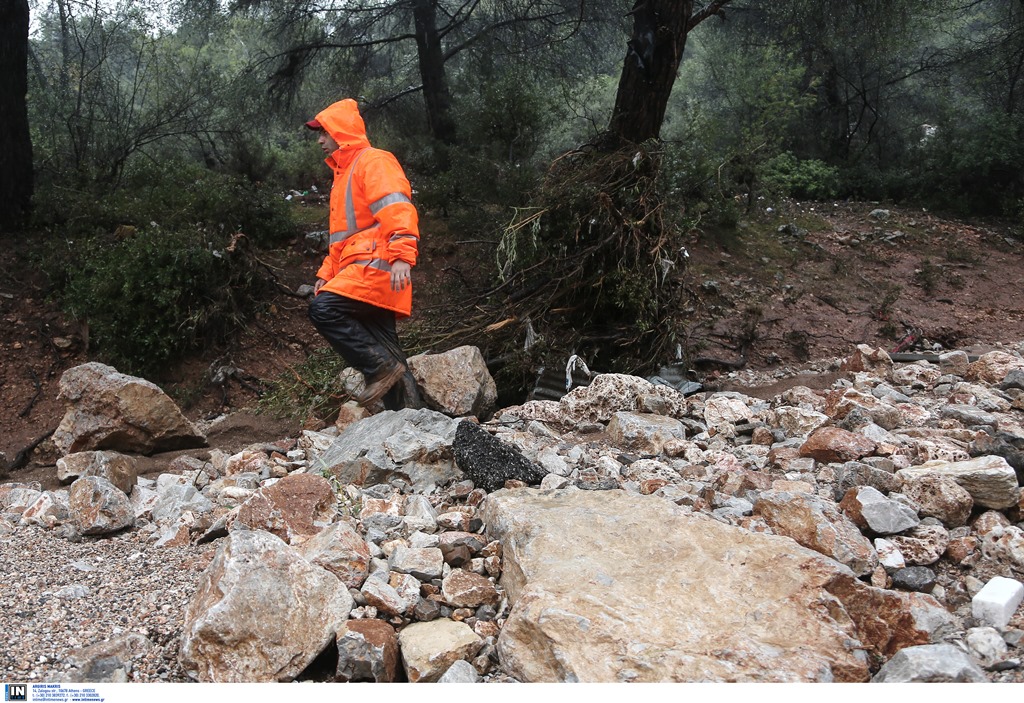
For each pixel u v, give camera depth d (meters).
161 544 3.93
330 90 14.00
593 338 7.24
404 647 2.99
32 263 8.64
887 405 5.57
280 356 8.17
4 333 8.02
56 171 10.12
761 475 4.46
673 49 8.50
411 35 13.27
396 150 13.59
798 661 2.69
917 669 2.64
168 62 12.09
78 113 10.66
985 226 12.41
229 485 4.91
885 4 11.89
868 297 9.82
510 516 3.63
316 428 6.63
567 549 3.33
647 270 7.10
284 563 3.07
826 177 13.58
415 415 5.09
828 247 11.00
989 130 13.28
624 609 2.94
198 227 8.63
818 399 6.24
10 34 9.00
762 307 9.26
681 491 4.12
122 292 7.76
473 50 13.55
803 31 13.22
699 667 2.66
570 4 12.92
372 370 5.55
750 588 3.06
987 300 10.08
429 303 8.54
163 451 6.11
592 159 8.25
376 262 5.30
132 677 2.91
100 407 5.91
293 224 9.77
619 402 5.88
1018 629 3.03
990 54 14.59
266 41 13.54
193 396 7.63
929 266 10.50
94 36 11.62
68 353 7.97
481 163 9.44
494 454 4.48
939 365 7.81
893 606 2.98
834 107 14.94
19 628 3.14
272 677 2.89
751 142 11.79
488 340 7.20
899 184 13.51
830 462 4.69
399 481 4.63
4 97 9.03
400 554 3.46
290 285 8.92
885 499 3.73
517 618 2.92
